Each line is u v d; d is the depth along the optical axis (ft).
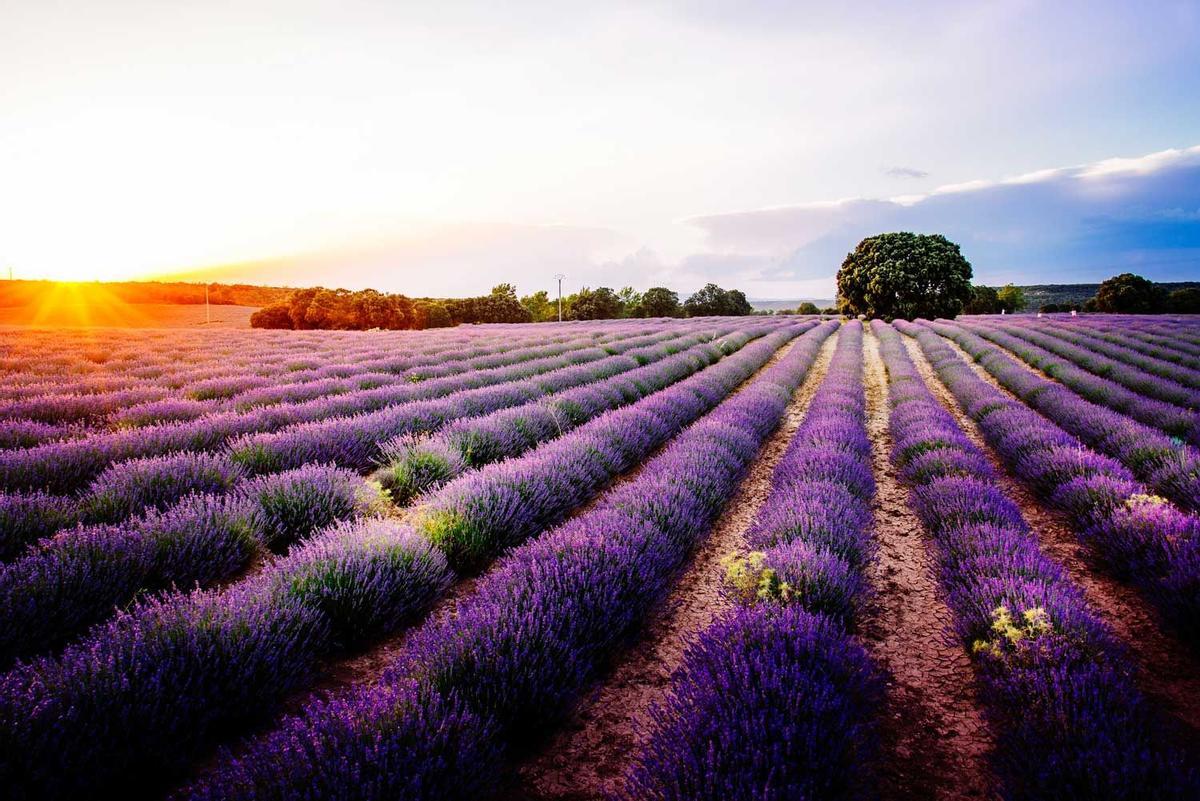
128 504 13.52
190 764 6.99
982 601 9.58
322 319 175.22
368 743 6.19
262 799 5.40
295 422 24.23
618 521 12.47
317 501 14.40
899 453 21.09
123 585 9.92
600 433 21.36
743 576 10.25
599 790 6.87
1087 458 16.56
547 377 35.19
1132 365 43.27
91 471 16.83
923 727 8.00
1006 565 10.51
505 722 7.32
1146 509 11.91
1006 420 23.82
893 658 9.73
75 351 56.29
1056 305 214.48
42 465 15.79
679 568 13.21
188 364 47.75
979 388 33.12
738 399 29.68
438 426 24.43
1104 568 12.57
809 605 9.55
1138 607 10.93
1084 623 8.47
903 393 31.78
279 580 9.90
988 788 6.84
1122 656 8.40
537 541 11.77
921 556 13.97
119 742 6.45
